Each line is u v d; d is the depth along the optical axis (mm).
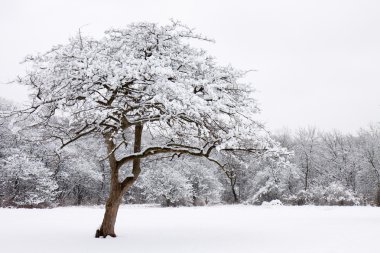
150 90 12117
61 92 12477
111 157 14359
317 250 11406
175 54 13406
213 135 13102
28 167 38969
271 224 20203
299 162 60000
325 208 36938
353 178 59281
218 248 11836
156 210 34938
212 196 54969
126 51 12617
